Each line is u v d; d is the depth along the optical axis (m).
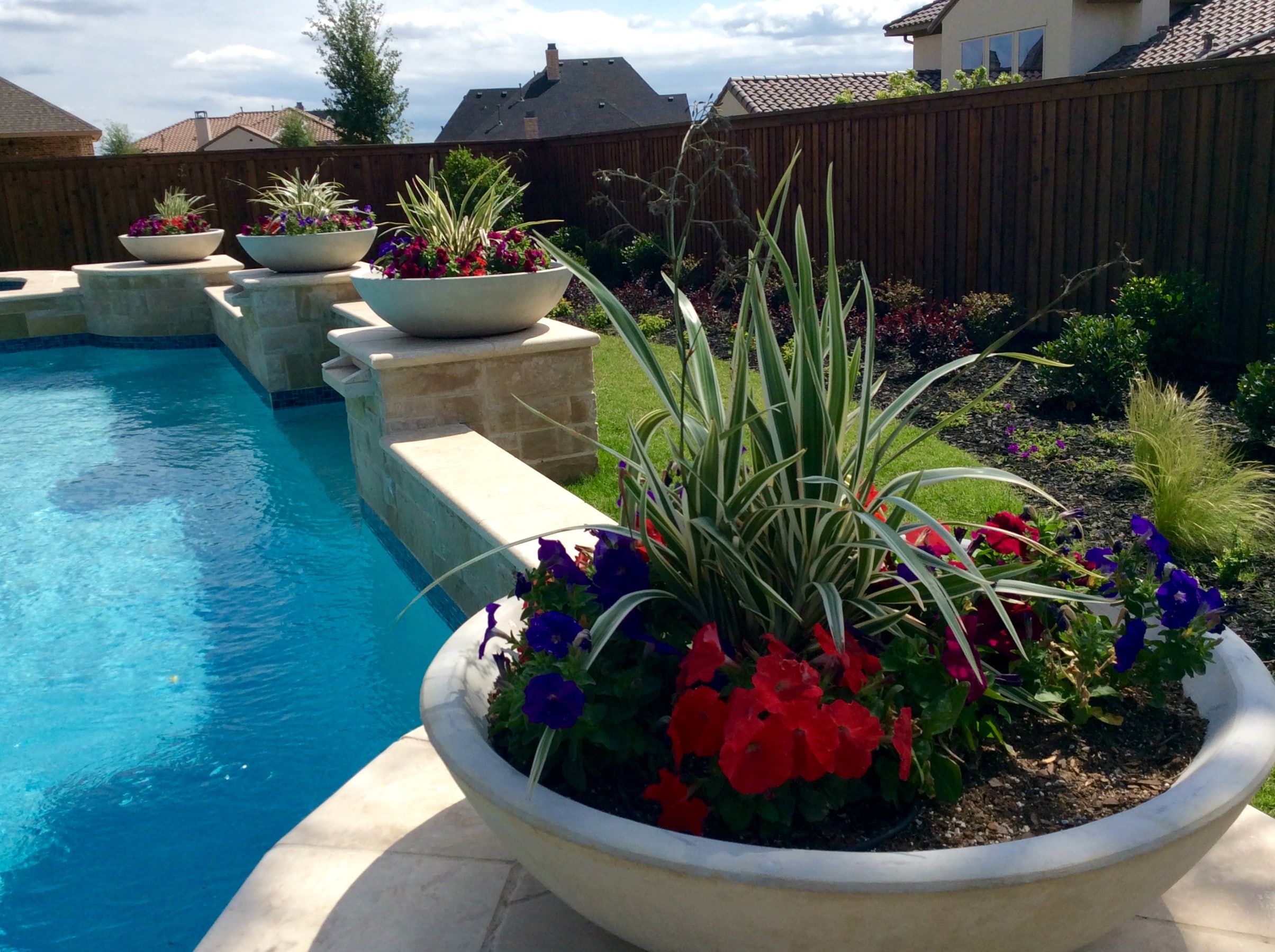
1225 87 6.62
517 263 5.66
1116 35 21.50
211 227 14.36
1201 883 2.01
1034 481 4.75
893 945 1.46
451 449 4.74
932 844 1.68
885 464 2.04
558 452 5.51
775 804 1.69
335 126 30.03
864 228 10.06
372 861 2.19
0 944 2.57
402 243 5.75
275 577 4.94
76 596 4.74
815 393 2.00
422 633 4.29
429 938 1.95
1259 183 6.51
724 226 11.62
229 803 3.15
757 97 26.06
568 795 1.84
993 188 8.53
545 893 2.07
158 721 3.64
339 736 3.53
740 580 2.02
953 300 9.15
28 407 8.76
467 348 5.21
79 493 6.32
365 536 5.51
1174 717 1.96
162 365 10.66
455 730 1.84
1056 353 6.10
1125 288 6.70
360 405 5.55
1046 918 1.46
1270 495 4.35
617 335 9.63
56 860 2.90
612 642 1.98
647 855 1.47
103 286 11.48
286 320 8.36
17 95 33.28
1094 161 7.62
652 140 12.88
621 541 2.15
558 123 45.72
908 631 2.06
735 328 2.02
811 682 1.69
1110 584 2.23
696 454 2.24
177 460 7.02
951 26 24.25
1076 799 1.77
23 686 3.91
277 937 1.97
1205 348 6.47
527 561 3.23
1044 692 1.97
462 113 52.91
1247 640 3.15
